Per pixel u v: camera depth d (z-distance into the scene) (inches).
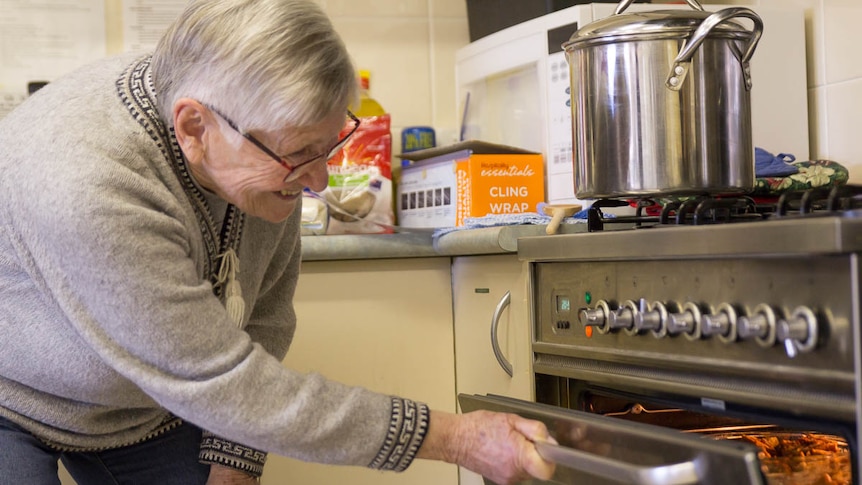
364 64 97.3
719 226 37.9
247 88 41.5
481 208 78.7
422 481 77.6
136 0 91.4
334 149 46.9
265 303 59.9
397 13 97.9
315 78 41.7
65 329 45.4
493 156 79.3
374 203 82.4
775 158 68.0
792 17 78.2
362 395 43.4
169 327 41.0
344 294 76.5
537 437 41.5
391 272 77.6
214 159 44.3
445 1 98.4
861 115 73.5
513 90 86.3
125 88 45.8
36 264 43.1
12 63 89.1
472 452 43.1
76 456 56.8
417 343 78.1
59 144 42.3
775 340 36.3
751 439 49.9
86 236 40.3
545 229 65.6
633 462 39.0
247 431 41.3
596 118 50.8
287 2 42.8
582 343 48.3
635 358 44.1
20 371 47.2
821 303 34.4
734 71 49.4
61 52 90.0
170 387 41.3
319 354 75.9
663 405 44.8
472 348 75.2
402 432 42.9
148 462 57.1
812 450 46.8
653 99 48.8
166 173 45.0
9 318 45.9
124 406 50.8
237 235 51.6
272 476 75.0
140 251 40.9
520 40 83.2
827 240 32.7
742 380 38.4
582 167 52.3
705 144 48.6
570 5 81.6
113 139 43.1
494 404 48.2
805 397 35.2
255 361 42.4
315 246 73.8
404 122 98.2
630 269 44.6
